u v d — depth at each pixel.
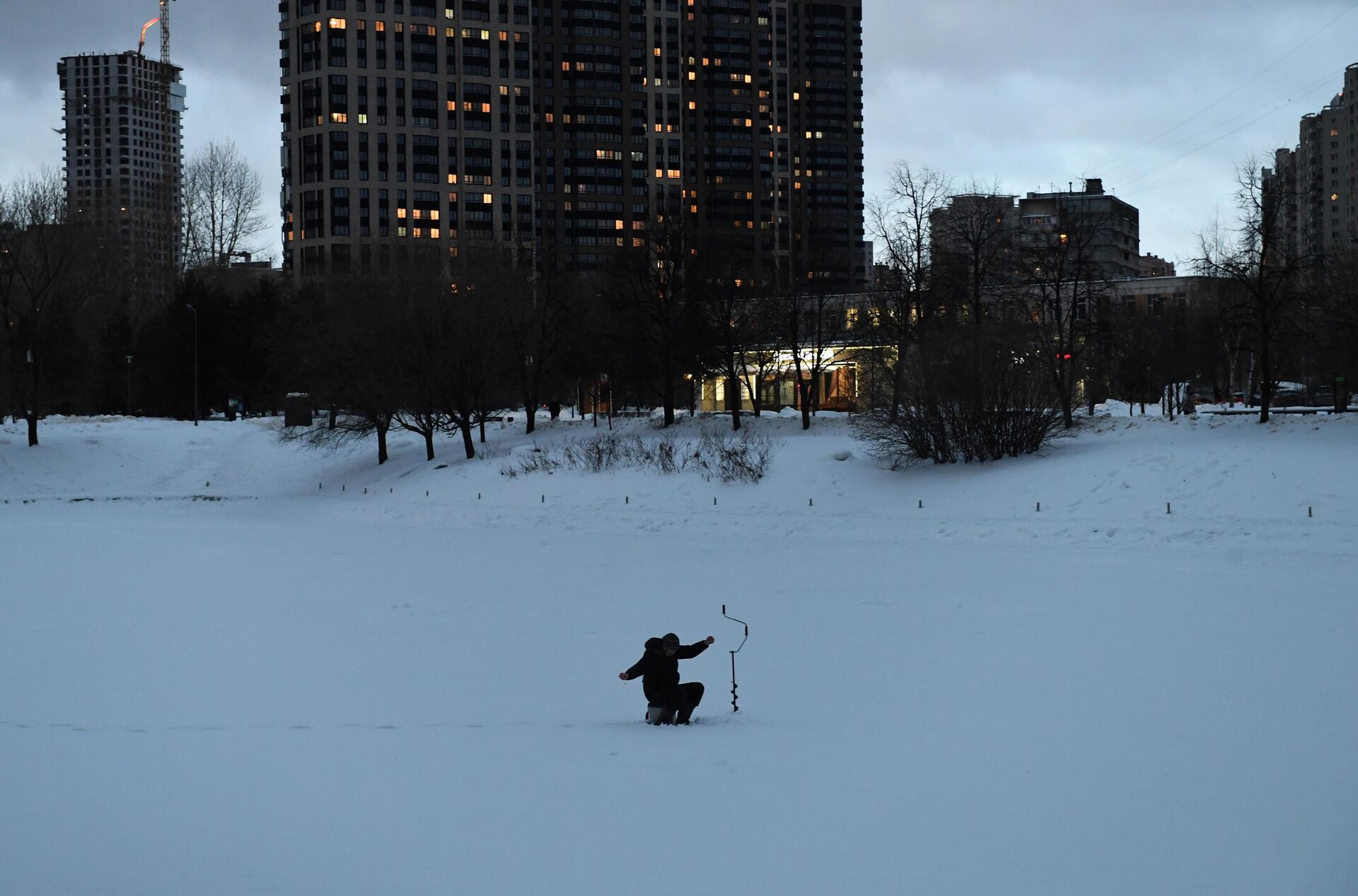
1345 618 20.61
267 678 16.98
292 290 122.38
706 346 65.38
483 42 183.12
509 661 18.58
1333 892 7.70
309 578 30.66
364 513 53.88
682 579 29.55
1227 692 14.64
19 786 10.38
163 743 12.25
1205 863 8.24
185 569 33.00
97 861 8.34
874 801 9.80
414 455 68.44
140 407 104.56
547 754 11.63
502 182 184.62
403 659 18.70
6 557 36.56
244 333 99.56
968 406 45.56
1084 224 58.47
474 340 64.06
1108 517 36.41
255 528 48.78
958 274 57.16
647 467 53.25
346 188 175.88
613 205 193.12
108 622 22.86
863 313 61.28
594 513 48.28
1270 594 23.70
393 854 8.46
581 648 19.81
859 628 21.20
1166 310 89.94
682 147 198.88
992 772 10.77
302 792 10.16
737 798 9.91
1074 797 9.91
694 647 13.79
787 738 12.39
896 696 15.09
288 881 7.92
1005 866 8.19
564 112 192.12
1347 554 29.14
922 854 8.46
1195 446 40.88
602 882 7.88
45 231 76.94
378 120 177.12
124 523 51.41
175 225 182.75
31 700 15.25
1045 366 47.59
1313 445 38.56
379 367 64.50
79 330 92.94
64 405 107.44
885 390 54.62
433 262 71.88
